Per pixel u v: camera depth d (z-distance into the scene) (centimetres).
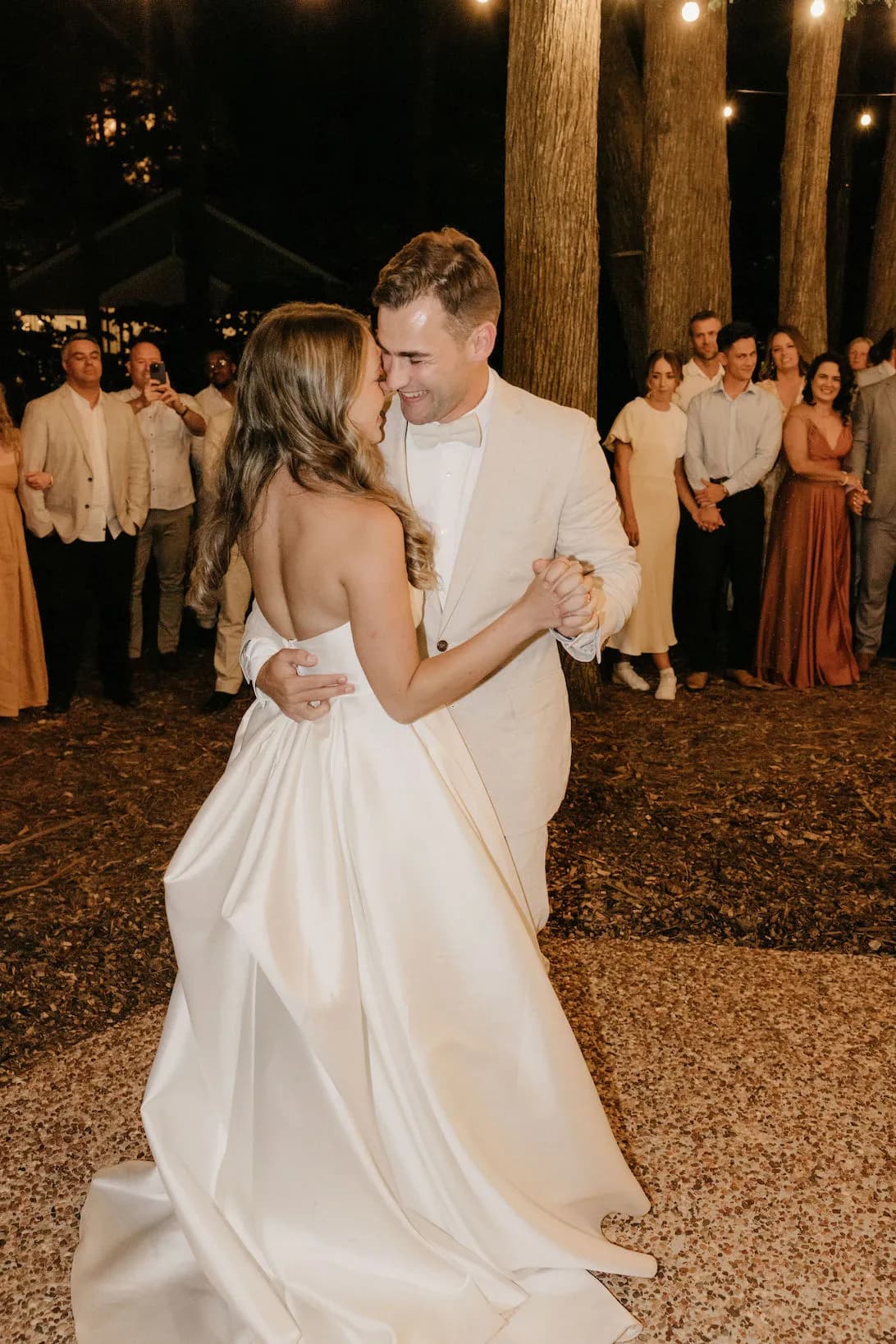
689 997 325
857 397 654
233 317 1252
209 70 1566
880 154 1480
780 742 557
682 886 403
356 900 202
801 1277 224
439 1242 208
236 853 206
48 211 1698
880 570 667
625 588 243
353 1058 196
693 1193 246
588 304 553
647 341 838
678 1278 223
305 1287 200
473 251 220
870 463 654
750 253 1489
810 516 638
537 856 258
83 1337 210
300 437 190
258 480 196
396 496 195
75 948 365
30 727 586
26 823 466
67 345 591
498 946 206
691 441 636
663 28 775
